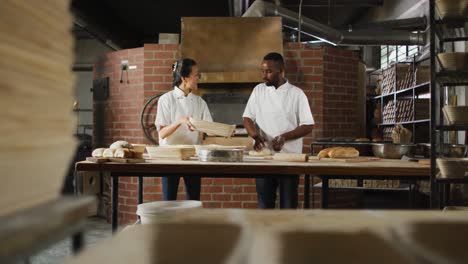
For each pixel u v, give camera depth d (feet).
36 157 1.38
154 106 17.78
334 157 9.25
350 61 18.97
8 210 1.28
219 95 16.70
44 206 1.48
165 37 18.17
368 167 7.67
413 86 23.63
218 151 8.38
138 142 18.51
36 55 1.36
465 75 7.95
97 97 20.59
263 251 1.31
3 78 1.18
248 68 16.29
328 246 1.38
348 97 18.89
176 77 11.62
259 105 11.68
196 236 1.49
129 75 18.83
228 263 1.22
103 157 8.31
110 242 1.42
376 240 1.44
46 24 1.42
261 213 1.86
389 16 29.04
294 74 17.39
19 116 1.26
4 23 1.19
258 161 8.72
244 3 22.36
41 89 1.40
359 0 29.27
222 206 17.17
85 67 41.81
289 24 21.65
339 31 22.45
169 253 1.30
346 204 18.86
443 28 8.64
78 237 1.66
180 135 11.14
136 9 28.96
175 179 11.12
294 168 7.78
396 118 25.46
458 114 7.83
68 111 1.65
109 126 19.72
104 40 29.84
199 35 16.47
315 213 1.87
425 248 1.36
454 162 7.50
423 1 24.18
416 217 1.78
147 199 17.67
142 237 1.49
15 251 1.16
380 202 25.62
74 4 20.86
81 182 15.24
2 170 1.20
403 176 7.94
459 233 1.54
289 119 11.46
